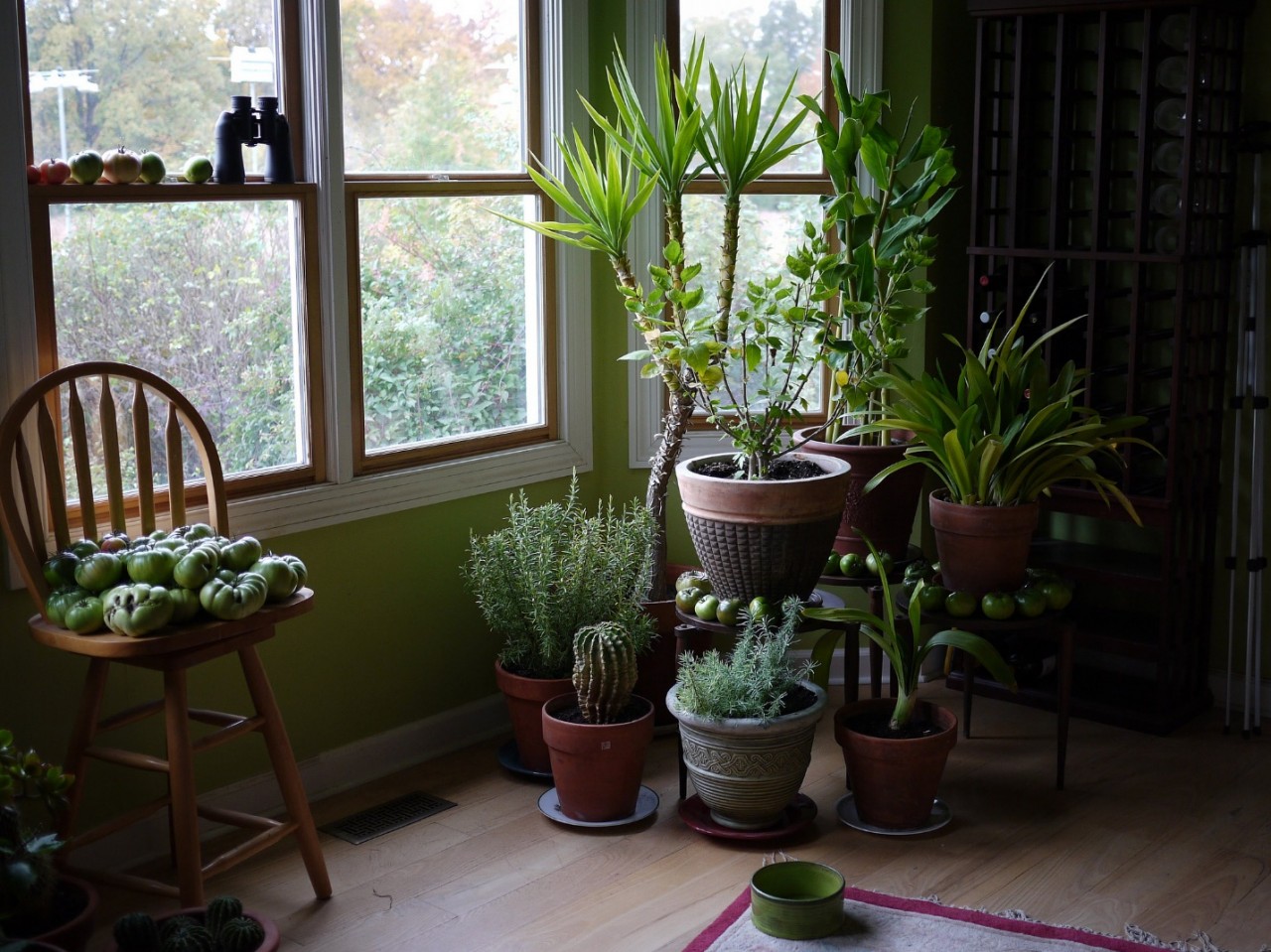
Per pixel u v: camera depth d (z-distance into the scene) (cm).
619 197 354
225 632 268
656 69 353
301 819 296
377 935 287
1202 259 386
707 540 340
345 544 357
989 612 350
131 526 311
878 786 328
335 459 351
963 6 427
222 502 299
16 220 280
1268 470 408
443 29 366
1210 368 405
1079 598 444
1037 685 426
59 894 256
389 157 360
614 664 326
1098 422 367
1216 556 422
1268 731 401
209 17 318
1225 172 398
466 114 375
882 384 351
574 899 301
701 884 308
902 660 332
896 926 285
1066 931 282
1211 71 377
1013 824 338
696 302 338
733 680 319
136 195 303
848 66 412
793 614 326
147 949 239
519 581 361
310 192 339
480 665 398
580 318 405
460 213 376
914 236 376
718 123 352
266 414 341
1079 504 405
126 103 305
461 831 336
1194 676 419
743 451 348
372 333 361
